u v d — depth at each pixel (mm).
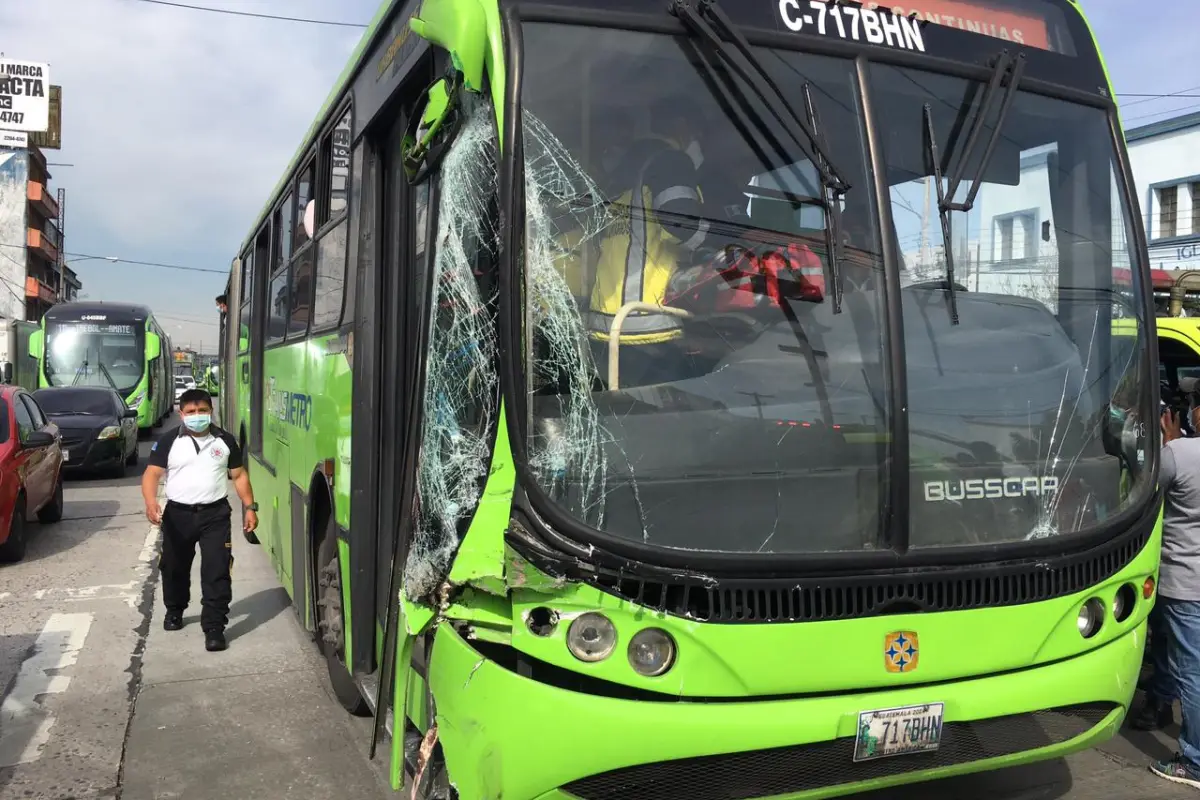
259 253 8367
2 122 41188
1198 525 4180
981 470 3004
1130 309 3418
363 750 4652
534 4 2842
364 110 4227
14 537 9047
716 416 2777
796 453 2811
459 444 2828
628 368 2770
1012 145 3389
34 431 10078
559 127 2803
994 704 2836
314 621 5160
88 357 23266
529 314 2668
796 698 2648
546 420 2641
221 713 5156
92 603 7562
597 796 2543
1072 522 3119
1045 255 3424
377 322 4031
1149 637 5043
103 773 4379
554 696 2488
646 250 2869
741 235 2971
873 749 2697
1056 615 2959
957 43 3346
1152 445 3342
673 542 2656
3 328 29609
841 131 3094
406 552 3209
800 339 2928
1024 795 4109
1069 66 3568
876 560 2744
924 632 2773
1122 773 4375
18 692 5477
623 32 2926
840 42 3154
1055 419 3180
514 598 2551
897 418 2881
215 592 6328
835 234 2990
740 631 2578
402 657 3004
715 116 2988
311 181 5617
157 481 6547
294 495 5781
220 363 16094
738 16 3070
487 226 2783
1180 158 20141
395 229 3918
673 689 2541
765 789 2662
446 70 3068
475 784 2566
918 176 3191
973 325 3195
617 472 2658
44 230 66438
